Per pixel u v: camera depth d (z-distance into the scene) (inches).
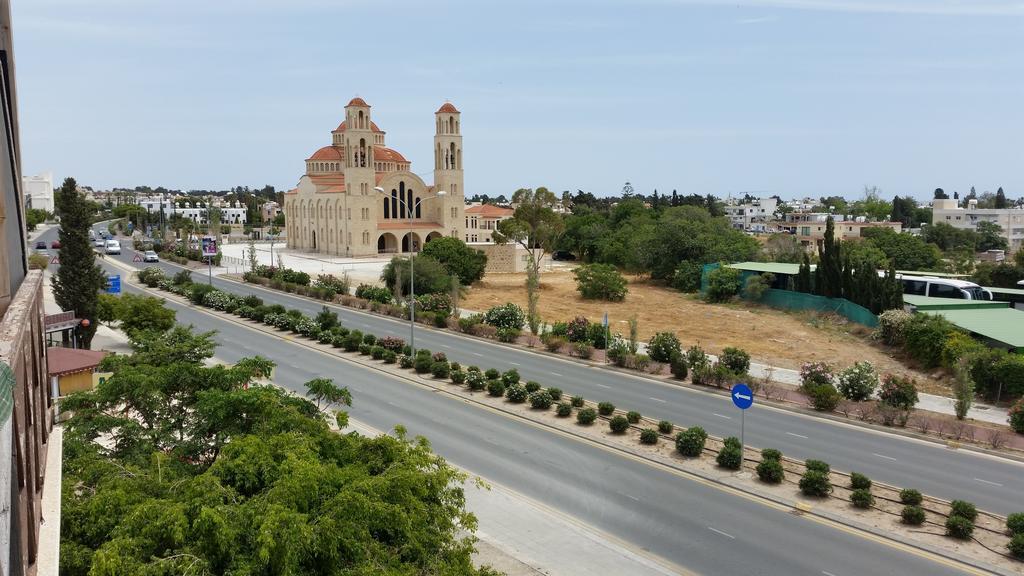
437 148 4753.9
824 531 814.5
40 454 410.0
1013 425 1187.9
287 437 589.6
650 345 1738.4
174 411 770.2
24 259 479.8
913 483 952.3
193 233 6082.7
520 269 4229.8
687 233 3459.6
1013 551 745.0
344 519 468.1
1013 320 1875.0
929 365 1713.8
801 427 1217.4
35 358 408.8
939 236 5044.3
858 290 2288.4
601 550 768.3
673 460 1043.9
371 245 4645.7
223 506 460.4
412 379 1552.7
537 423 1234.6
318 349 1881.2
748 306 2760.8
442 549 528.4
